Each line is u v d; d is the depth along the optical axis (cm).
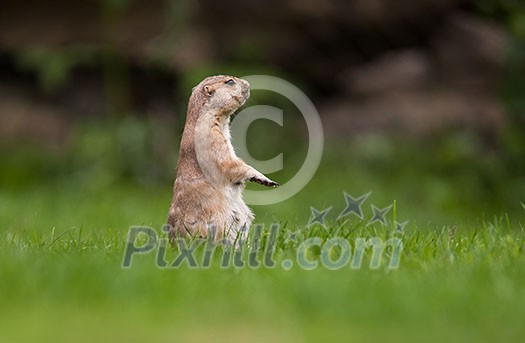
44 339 1293
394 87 5191
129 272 1683
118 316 1441
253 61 5097
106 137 4778
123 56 5122
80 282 1616
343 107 5234
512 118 4803
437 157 4638
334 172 4700
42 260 1795
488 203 4303
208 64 4997
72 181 4656
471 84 5053
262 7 5041
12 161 4988
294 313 1479
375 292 1573
